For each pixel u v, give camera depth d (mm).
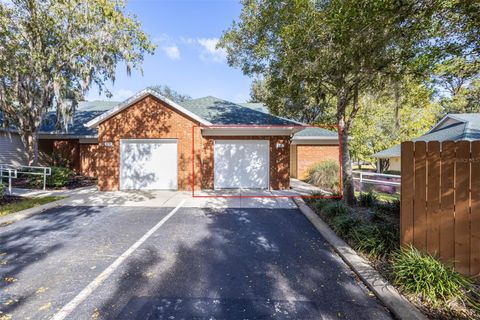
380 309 2711
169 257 4023
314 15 5492
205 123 10344
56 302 2820
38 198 8242
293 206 7699
